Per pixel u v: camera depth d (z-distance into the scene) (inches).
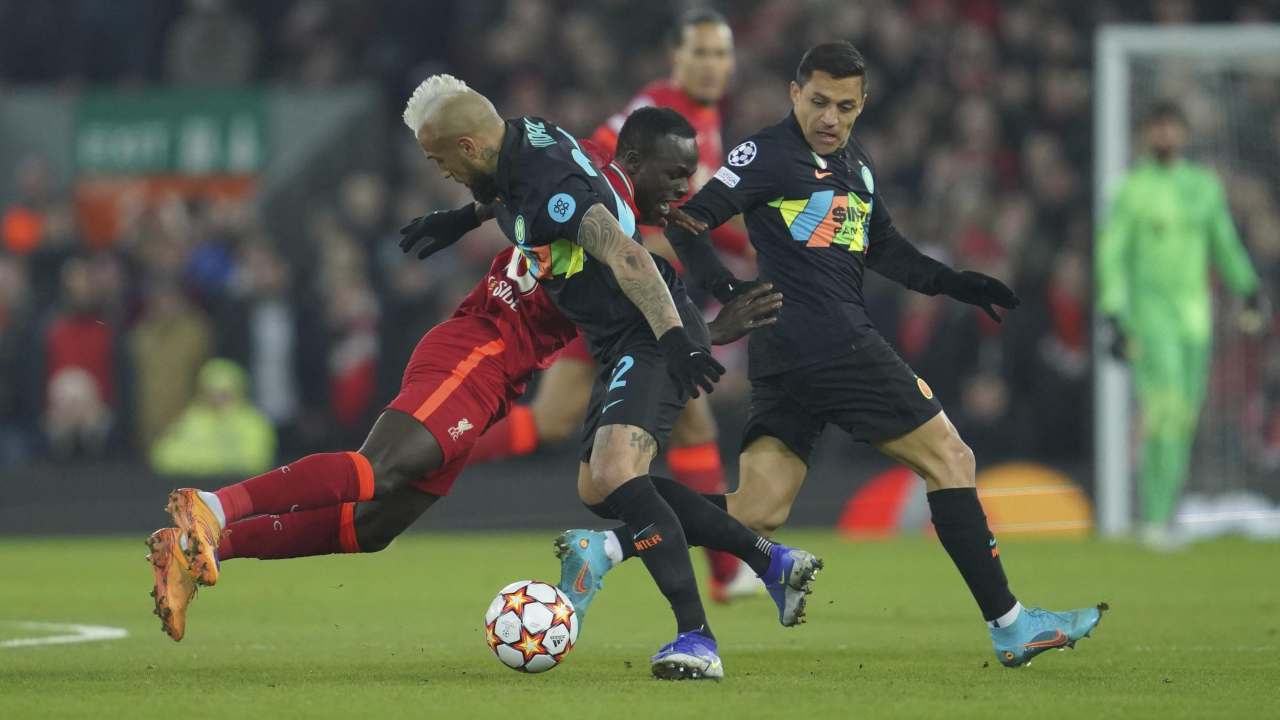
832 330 888.3
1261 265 2139.5
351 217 2449.6
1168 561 1696.6
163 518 2172.7
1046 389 2181.3
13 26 2962.6
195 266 2453.2
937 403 887.7
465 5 2886.3
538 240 807.1
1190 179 1836.9
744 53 2709.2
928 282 914.1
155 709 727.7
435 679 838.5
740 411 2175.2
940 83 2596.0
